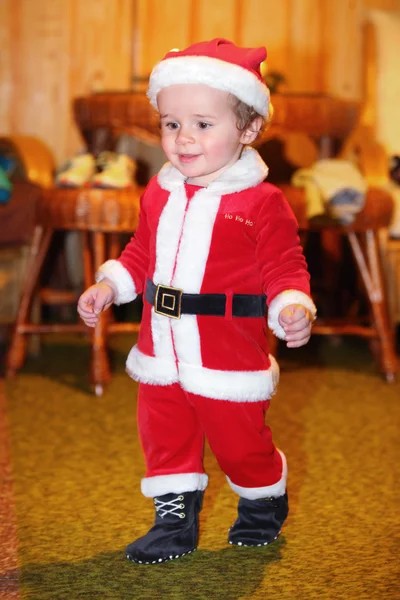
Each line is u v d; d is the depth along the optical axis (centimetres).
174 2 313
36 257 230
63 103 316
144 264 126
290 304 111
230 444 117
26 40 312
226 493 148
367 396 218
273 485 122
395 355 243
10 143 267
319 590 112
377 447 177
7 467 162
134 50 315
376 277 234
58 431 185
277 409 204
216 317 115
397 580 116
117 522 136
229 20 315
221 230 115
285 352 269
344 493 150
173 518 122
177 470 121
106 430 187
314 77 319
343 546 127
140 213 126
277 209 116
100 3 312
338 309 290
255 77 114
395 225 255
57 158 318
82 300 122
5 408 202
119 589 112
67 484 153
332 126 244
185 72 111
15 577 115
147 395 122
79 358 257
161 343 118
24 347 235
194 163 114
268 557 123
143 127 244
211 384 115
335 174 225
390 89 295
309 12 317
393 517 139
